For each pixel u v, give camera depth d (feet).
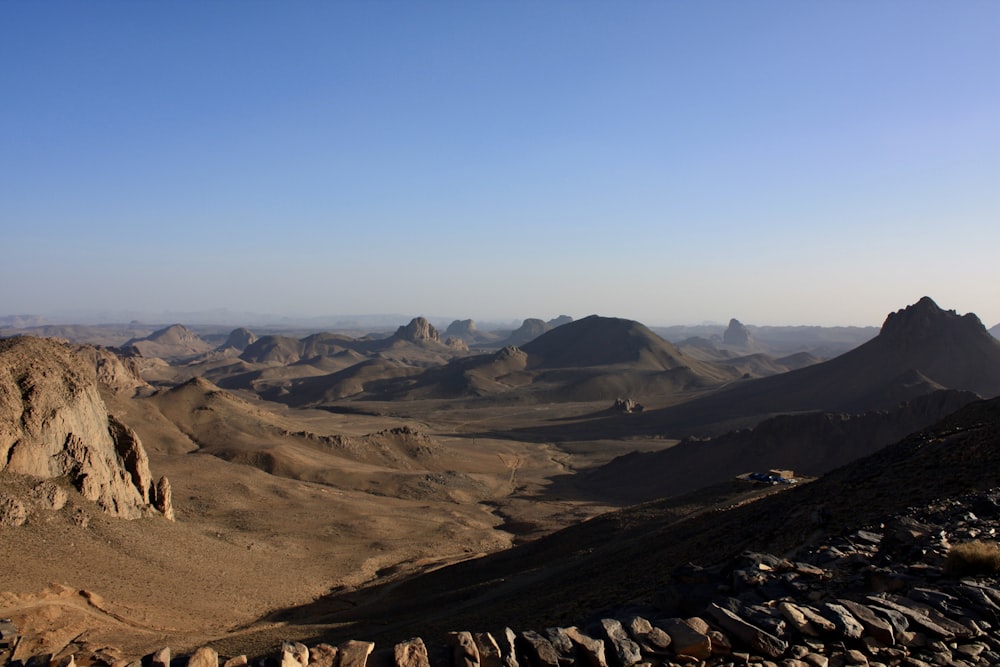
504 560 205.46
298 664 34.55
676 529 152.25
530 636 37.52
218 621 169.48
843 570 50.60
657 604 49.65
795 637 38.65
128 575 175.83
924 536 55.93
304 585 217.36
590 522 220.02
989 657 37.47
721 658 37.52
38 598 133.49
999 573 46.11
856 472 121.90
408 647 36.27
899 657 37.11
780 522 99.60
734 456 475.72
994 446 90.79
